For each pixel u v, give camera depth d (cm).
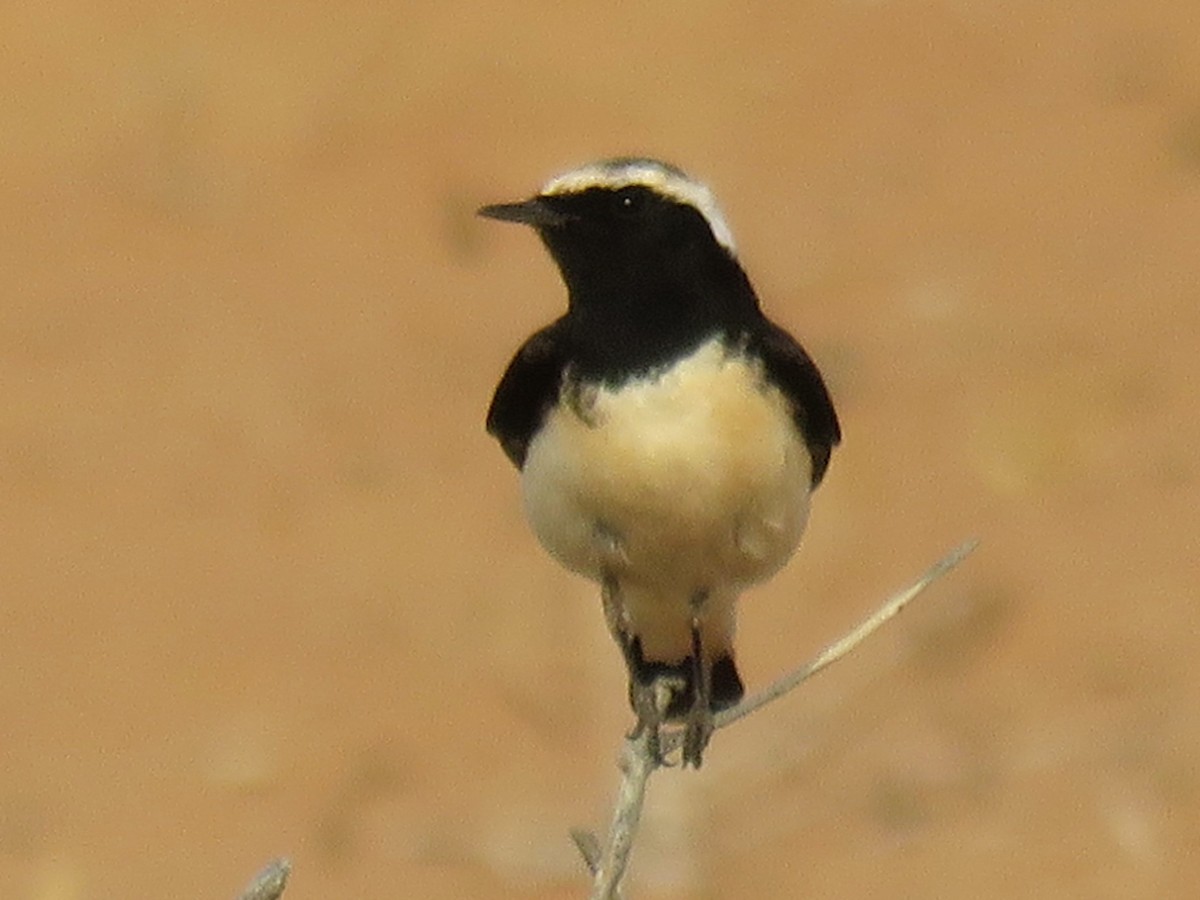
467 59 2591
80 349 2150
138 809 1566
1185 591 1731
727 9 2664
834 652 804
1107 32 2558
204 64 2577
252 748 1616
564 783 1559
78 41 2639
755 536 946
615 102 2509
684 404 926
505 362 2108
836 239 2247
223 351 2141
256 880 730
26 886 1481
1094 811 1512
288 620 1766
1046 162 2350
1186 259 2181
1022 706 1609
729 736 1516
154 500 1928
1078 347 2052
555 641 1716
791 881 1434
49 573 1828
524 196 2334
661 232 944
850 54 2566
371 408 2053
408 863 1508
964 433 1938
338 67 2575
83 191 2405
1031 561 1772
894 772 1540
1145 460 1898
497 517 1892
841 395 2005
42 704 1673
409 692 1672
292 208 2370
